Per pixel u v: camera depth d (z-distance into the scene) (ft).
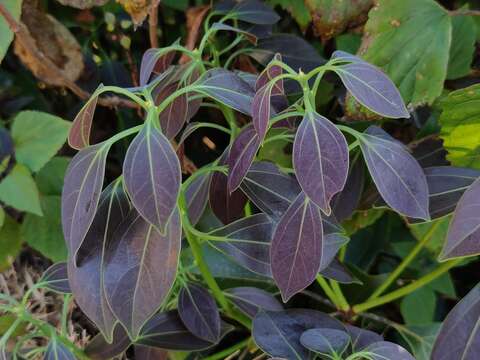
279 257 1.69
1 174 2.38
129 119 2.66
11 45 2.70
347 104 2.13
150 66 1.91
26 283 2.48
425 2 2.09
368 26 2.13
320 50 2.72
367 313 2.36
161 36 2.73
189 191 2.05
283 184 1.89
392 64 2.12
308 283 1.67
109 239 1.72
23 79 2.75
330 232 1.85
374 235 2.73
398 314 2.66
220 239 1.90
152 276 1.65
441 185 1.91
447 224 2.46
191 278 2.23
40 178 2.49
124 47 2.61
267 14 2.31
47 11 2.60
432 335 2.25
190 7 2.62
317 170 1.55
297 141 1.58
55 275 1.93
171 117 1.93
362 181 2.08
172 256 1.65
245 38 2.37
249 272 2.38
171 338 1.97
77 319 2.43
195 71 1.97
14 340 1.98
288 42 2.34
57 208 2.49
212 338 1.95
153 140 1.58
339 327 1.91
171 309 2.07
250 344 2.23
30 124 2.37
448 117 2.09
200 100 2.02
